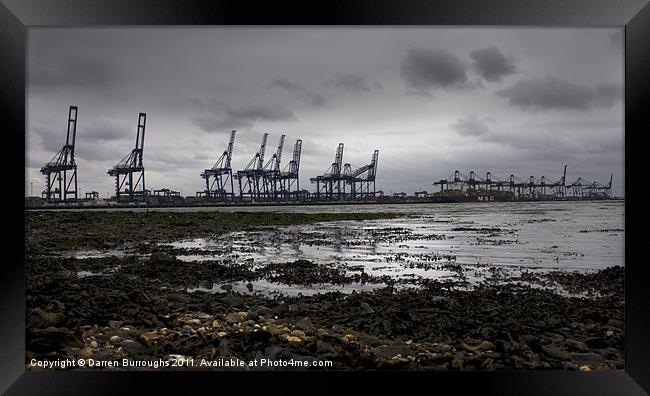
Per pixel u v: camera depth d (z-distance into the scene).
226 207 80.75
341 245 18.73
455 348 5.82
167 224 27.84
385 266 13.06
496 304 8.33
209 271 11.48
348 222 35.12
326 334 6.11
